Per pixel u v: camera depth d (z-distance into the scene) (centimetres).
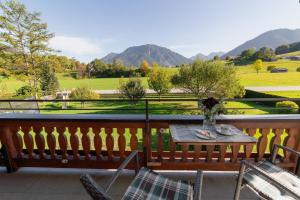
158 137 200
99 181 197
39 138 204
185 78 1542
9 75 1567
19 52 1571
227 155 212
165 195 124
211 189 182
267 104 1377
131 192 125
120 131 200
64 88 2442
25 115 212
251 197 170
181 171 212
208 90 1512
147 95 1962
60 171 213
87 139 204
